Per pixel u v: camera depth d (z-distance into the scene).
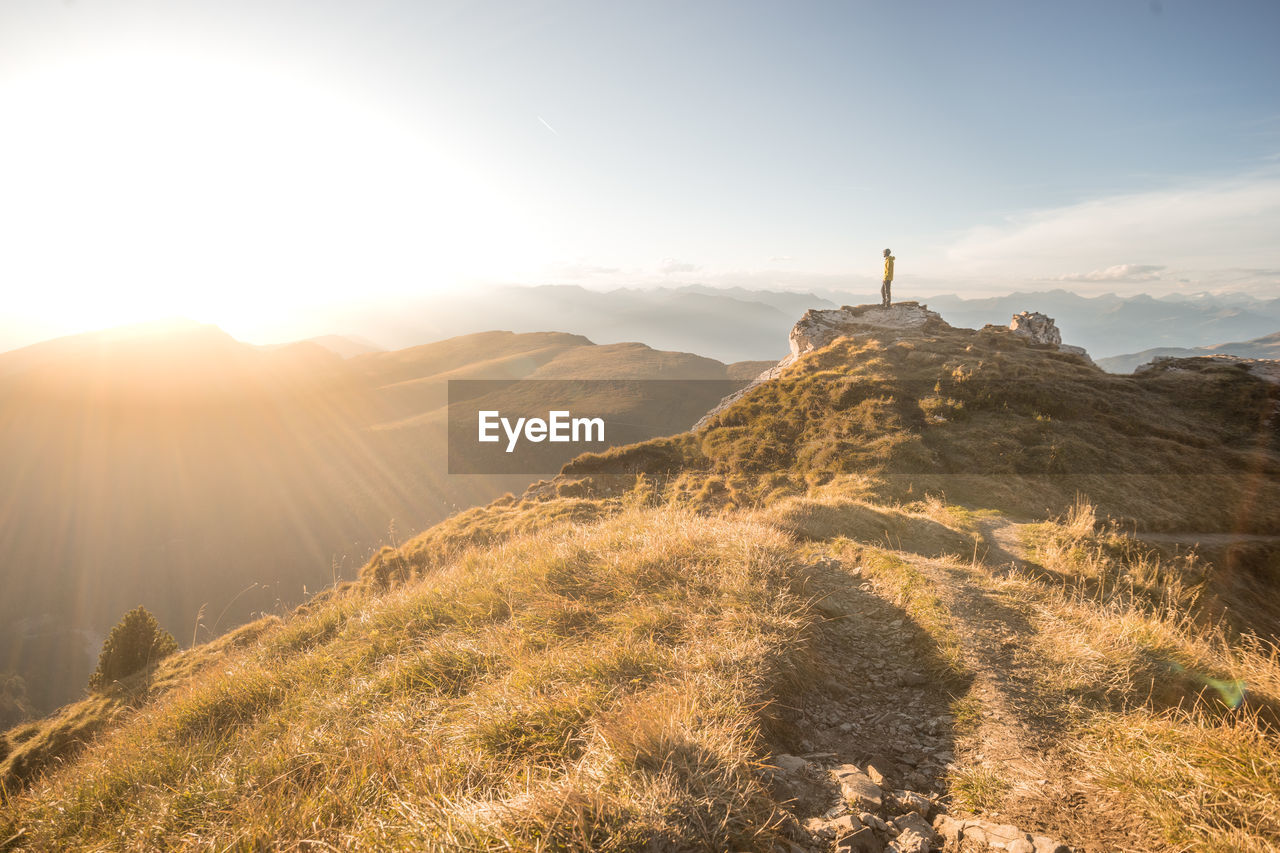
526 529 26.61
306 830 3.93
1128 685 5.09
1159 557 15.54
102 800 5.45
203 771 5.46
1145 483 23.78
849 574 9.17
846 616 7.49
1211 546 18.64
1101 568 12.88
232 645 19.70
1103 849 3.52
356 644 7.89
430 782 4.15
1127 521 20.55
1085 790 4.04
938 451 26.23
